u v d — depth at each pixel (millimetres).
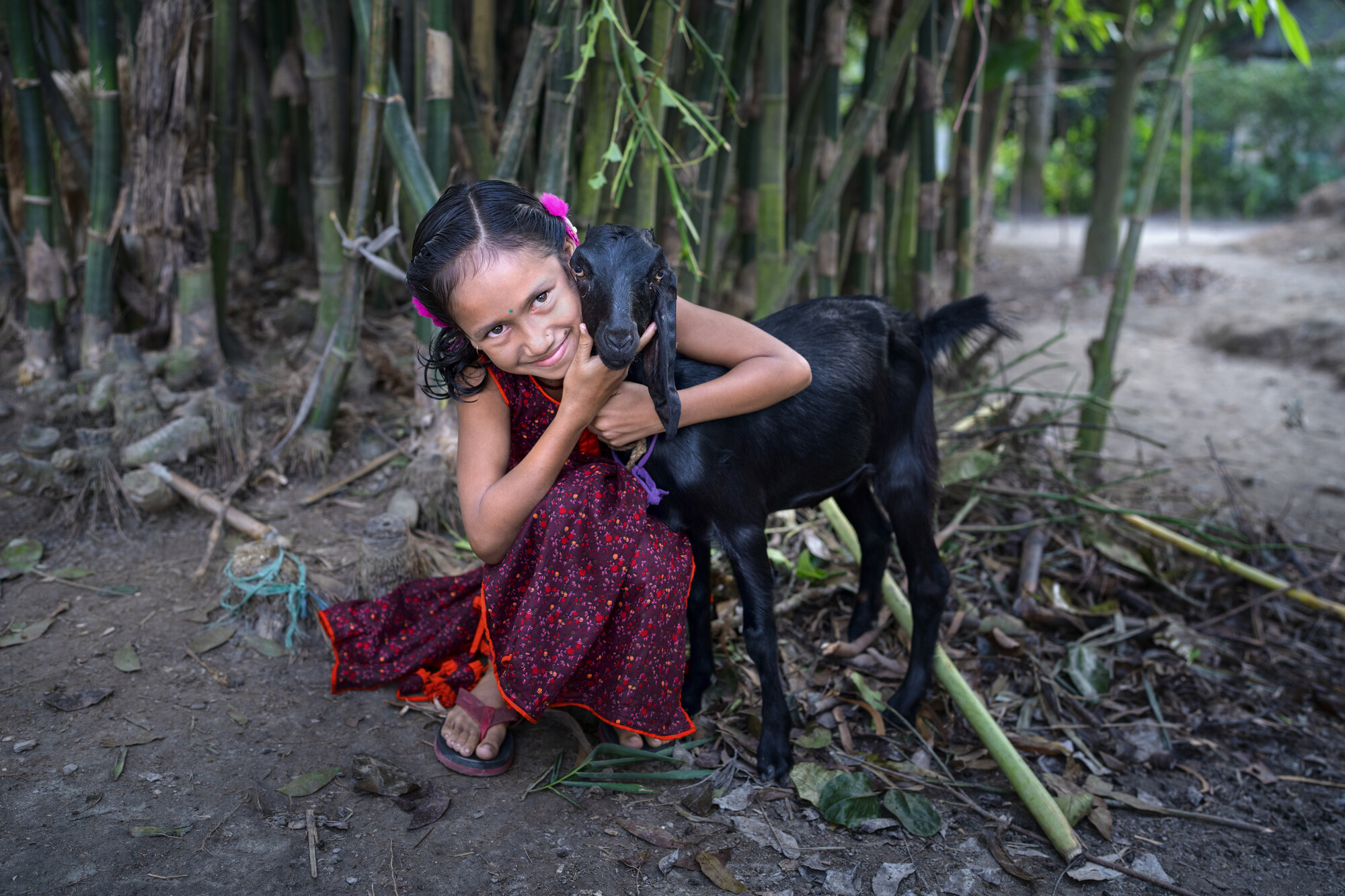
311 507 3061
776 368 1947
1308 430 5129
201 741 2162
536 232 1704
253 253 4465
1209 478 4430
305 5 3137
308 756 2150
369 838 1929
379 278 4133
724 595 2773
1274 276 8258
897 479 2340
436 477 3004
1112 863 2033
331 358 3086
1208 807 2357
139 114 3092
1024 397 5395
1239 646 3107
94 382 3305
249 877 1807
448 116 2854
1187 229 12070
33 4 3375
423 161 2820
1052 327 7180
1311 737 2682
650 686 2070
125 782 2014
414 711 2338
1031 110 12117
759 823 2061
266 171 4695
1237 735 2662
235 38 3564
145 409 3078
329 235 3371
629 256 1647
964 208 4594
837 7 3619
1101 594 3203
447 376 1942
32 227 3344
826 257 4074
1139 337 7000
